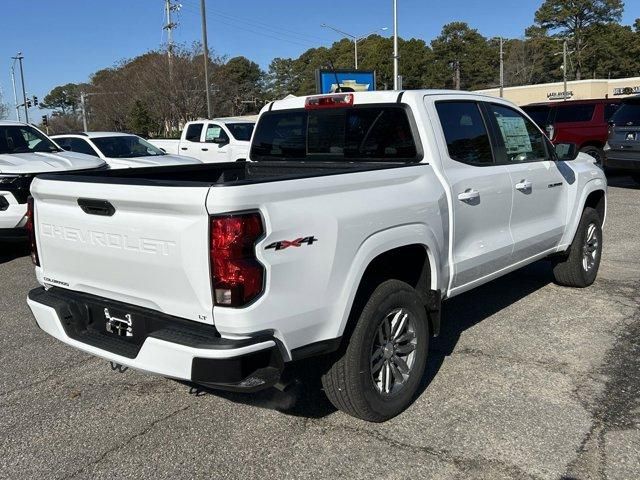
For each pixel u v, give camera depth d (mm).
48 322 3727
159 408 4055
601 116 15430
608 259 7586
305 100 4953
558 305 5910
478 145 4684
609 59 95312
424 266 4047
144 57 45906
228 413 3961
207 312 2971
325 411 3955
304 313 3160
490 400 4023
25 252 9172
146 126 42812
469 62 100250
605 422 3705
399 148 4324
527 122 5367
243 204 2883
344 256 3328
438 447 3488
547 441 3512
